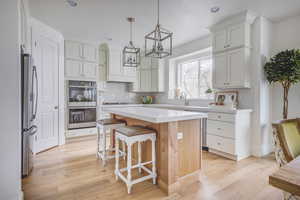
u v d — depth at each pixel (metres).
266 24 2.90
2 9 1.43
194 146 2.06
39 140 3.03
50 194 1.77
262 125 2.86
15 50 1.47
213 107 3.15
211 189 1.86
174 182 1.82
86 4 2.45
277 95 3.00
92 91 4.21
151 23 3.11
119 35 3.74
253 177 2.12
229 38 2.96
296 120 1.38
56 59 3.45
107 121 2.67
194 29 3.38
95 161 2.65
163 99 5.10
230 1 2.37
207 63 4.09
